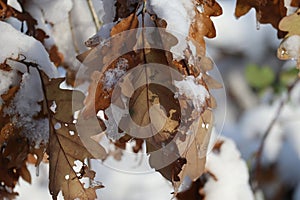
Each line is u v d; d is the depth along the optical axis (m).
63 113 0.76
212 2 0.76
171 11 0.73
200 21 0.75
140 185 1.66
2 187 0.81
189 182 0.92
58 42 0.94
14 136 0.77
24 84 0.77
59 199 0.82
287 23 0.77
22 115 0.77
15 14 0.85
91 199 0.77
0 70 0.76
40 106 0.77
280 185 1.90
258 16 0.80
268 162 1.91
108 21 0.77
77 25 0.95
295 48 0.77
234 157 1.00
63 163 0.77
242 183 0.99
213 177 0.97
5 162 0.78
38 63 0.77
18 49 0.77
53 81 0.77
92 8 0.94
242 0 0.80
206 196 0.94
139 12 0.74
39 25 0.89
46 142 0.77
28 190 1.44
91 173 0.77
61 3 0.91
